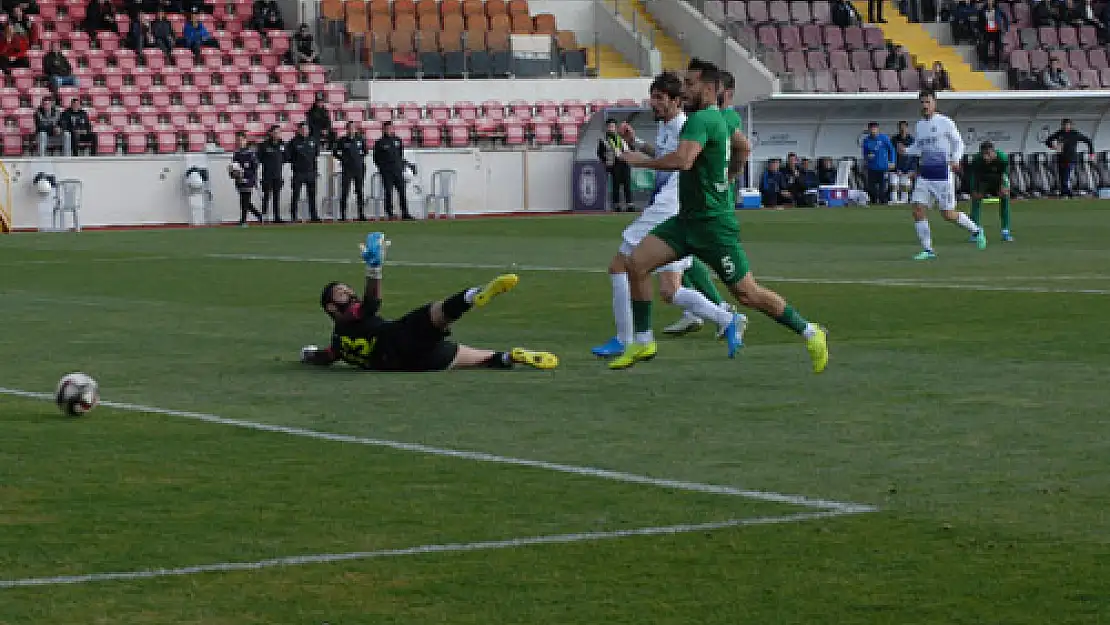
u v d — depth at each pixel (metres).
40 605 14.07
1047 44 123.25
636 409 24.02
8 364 30.27
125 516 17.39
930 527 16.48
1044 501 17.55
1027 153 110.38
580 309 38.69
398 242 68.62
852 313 36.69
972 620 13.41
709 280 32.66
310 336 34.44
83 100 96.50
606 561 15.36
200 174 91.06
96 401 24.12
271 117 100.88
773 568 15.04
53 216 87.50
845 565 15.11
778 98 101.62
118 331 35.78
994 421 22.55
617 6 117.38
